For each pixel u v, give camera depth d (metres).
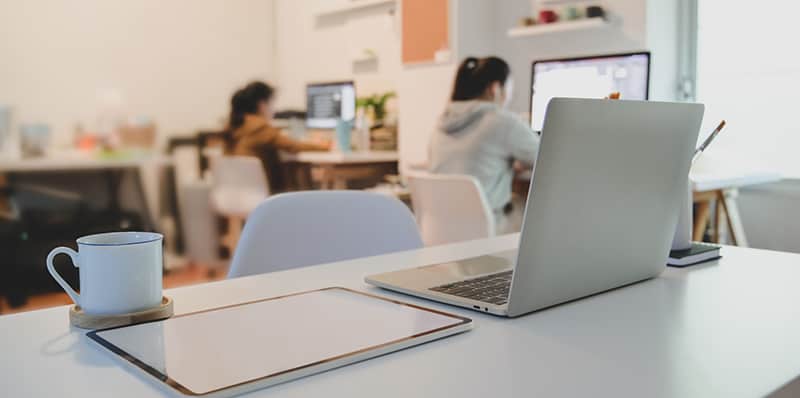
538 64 3.26
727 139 3.37
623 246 0.87
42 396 0.55
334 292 0.89
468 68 2.92
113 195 4.88
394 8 4.71
